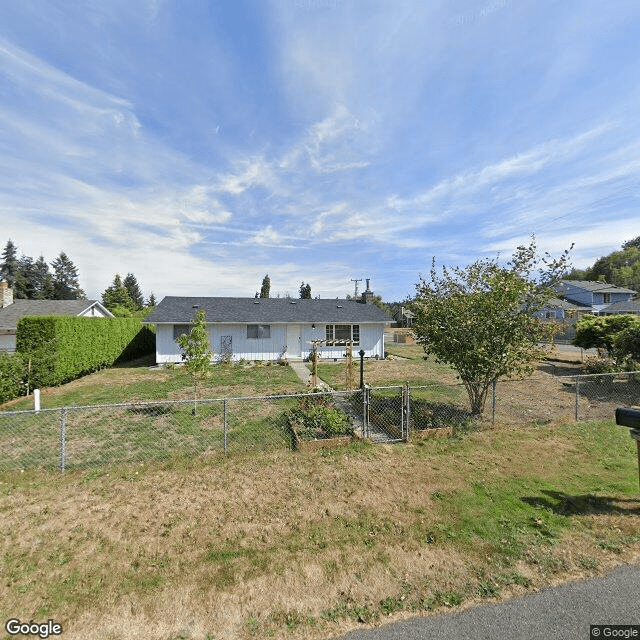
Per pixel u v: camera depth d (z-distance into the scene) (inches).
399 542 151.6
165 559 140.5
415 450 254.2
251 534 157.6
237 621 111.4
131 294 3181.6
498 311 297.6
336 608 116.5
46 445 273.7
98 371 684.7
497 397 425.4
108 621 110.9
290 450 254.7
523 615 112.0
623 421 183.0
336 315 874.8
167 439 285.1
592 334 656.4
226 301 905.5
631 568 133.5
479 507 178.7
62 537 153.6
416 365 753.0
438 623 109.5
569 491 194.1
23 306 1013.8
